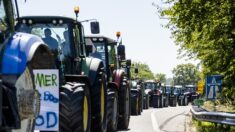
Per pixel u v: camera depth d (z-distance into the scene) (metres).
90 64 11.60
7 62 6.40
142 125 17.50
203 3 14.04
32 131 7.01
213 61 14.90
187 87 57.34
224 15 13.57
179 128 16.34
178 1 14.74
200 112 14.20
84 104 9.98
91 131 11.67
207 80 14.88
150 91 37.62
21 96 6.60
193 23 14.56
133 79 28.14
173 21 15.88
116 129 14.40
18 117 6.31
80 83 10.16
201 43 14.91
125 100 15.57
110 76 15.51
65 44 10.86
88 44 12.59
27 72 6.79
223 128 13.76
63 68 10.62
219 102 19.52
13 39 6.65
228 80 14.70
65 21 10.90
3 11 6.75
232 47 14.13
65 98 9.47
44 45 7.13
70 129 9.45
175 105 47.19
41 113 8.15
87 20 11.27
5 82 6.31
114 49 16.48
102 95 11.90
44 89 7.95
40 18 10.92
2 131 6.21
